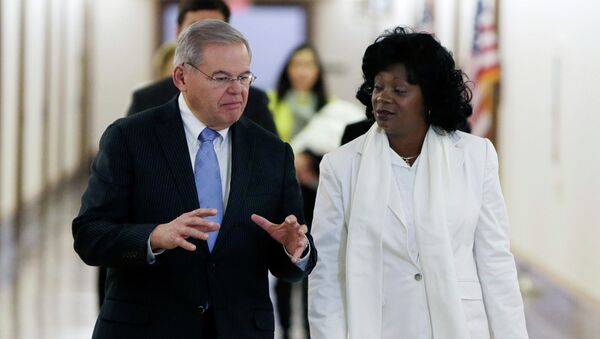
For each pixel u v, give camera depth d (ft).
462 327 14.66
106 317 15.06
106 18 88.53
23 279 41.16
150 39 88.79
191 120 15.31
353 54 87.86
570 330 32.45
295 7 87.71
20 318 33.76
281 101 31.17
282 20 87.81
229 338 14.93
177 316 14.87
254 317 15.28
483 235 15.26
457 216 14.97
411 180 15.31
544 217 41.24
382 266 15.11
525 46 43.78
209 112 14.80
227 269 15.05
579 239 35.88
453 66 14.87
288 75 31.01
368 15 73.36
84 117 85.97
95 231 14.53
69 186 77.66
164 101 20.77
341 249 15.56
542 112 41.09
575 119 36.37
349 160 15.61
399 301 15.05
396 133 15.08
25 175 58.95
